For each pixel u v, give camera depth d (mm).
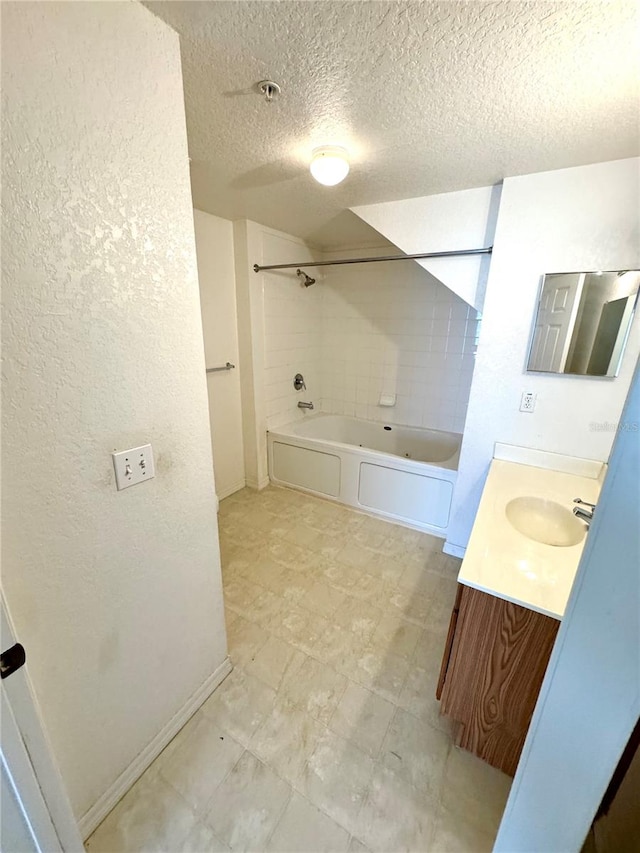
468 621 1056
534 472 1841
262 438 3092
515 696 1055
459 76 1025
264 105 1179
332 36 883
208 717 1324
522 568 1074
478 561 1105
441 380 3154
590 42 882
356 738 1260
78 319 783
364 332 3395
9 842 721
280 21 840
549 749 695
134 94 817
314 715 1333
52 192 703
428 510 2500
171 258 965
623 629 564
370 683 1457
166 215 933
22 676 688
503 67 983
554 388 1794
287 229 2805
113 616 989
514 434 1937
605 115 1184
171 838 1011
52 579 832
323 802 1089
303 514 2756
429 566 2182
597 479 1767
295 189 1926
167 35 866
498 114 1205
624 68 969
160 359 986
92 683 965
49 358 746
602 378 1695
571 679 633
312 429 3416
